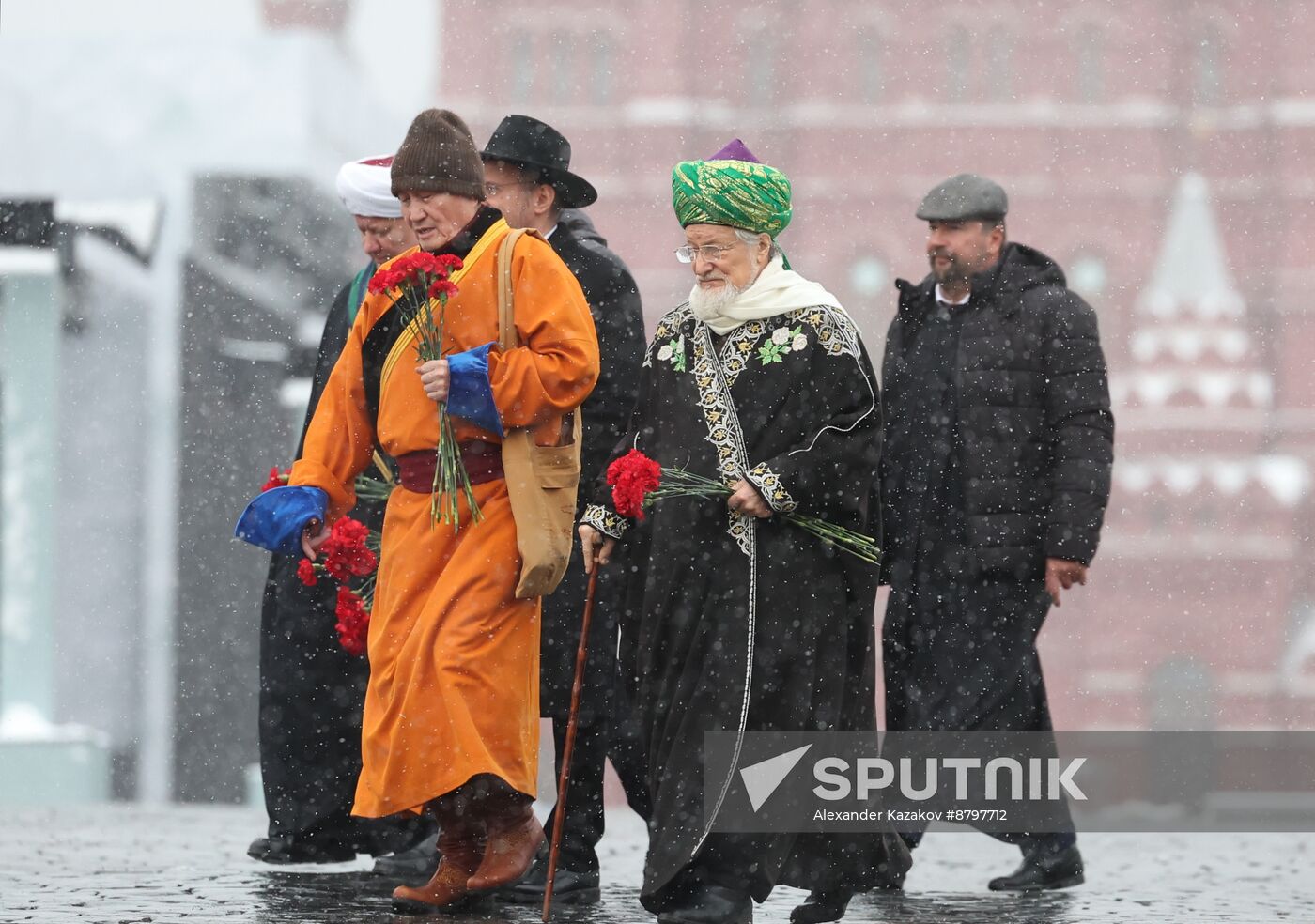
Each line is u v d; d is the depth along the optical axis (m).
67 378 78.25
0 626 73.88
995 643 23.50
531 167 21.20
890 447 24.06
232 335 88.69
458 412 17.08
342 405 18.39
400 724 17.22
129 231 79.81
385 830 21.91
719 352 17.45
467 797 17.55
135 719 82.44
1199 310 197.25
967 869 27.62
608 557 17.78
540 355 17.41
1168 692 187.88
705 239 17.38
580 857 19.97
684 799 16.73
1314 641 186.25
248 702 84.88
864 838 17.45
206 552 85.62
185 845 26.47
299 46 105.06
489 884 17.70
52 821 31.98
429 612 17.27
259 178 102.50
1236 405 195.25
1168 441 194.38
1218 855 29.09
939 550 23.69
